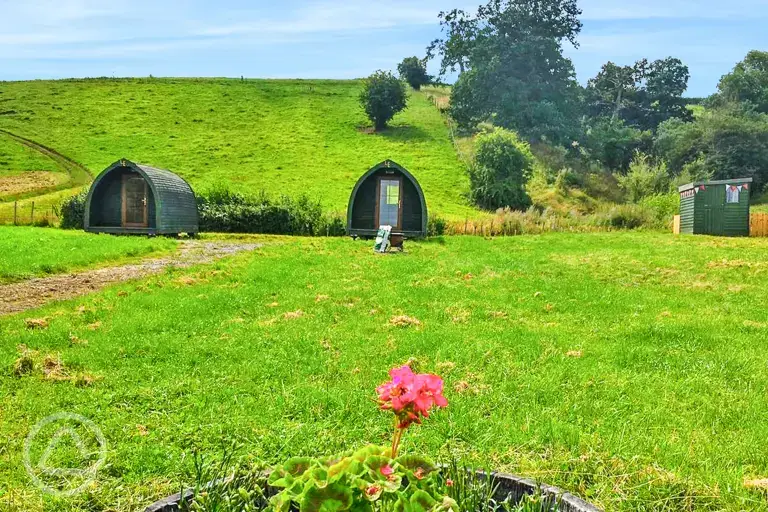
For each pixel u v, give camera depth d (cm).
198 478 417
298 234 4288
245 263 2278
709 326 1327
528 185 6938
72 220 4169
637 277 2061
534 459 642
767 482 591
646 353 1109
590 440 685
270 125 8725
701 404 851
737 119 9125
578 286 1853
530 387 889
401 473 326
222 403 807
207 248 3016
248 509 362
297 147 7844
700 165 8594
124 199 3869
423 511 302
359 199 3972
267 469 431
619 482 583
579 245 3094
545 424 730
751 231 3822
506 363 1016
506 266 2291
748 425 774
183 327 1242
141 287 1700
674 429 752
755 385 948
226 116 9006
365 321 1327
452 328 1281
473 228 3953
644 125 12850
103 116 8669
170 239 3356
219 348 1077
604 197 7025
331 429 720
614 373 983
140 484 589
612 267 2262
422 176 6994
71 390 851
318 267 2203
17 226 4256
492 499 398
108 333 1177
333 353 1073
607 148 8775
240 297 1559
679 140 9350
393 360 1028
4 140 7544
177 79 11138
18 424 732
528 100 8650
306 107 9619
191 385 878
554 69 8862
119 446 663
